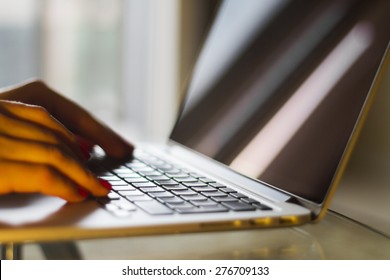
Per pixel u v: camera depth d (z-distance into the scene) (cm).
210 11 146
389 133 60
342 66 59
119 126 167
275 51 73
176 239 63
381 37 55
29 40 167
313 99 62
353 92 56
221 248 58
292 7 73
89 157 80
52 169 54
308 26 68
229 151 73
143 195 59
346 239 58
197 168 76
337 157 55
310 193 56
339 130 56
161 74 152
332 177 54
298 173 59
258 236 61
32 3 166
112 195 58
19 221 48
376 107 63
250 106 74
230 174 70
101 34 171
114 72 172
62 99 81
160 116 153
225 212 53
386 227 59
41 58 168
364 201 63
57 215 50
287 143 63
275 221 52
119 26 170
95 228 47
